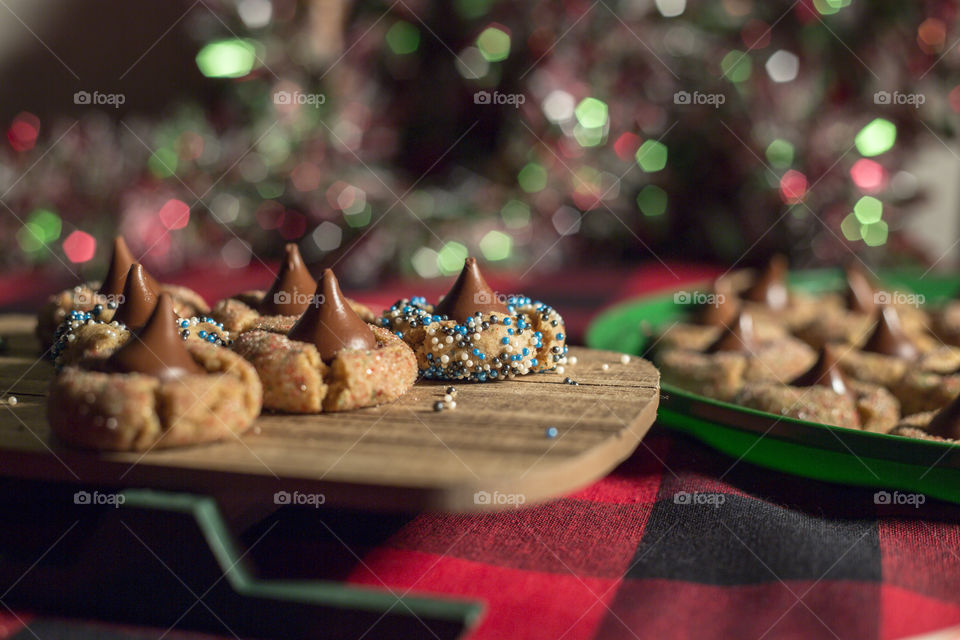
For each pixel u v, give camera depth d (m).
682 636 0.37
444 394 0.43
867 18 0.82
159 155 0.80
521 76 0.78
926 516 0.42
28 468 0.39
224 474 0.38
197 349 0.41
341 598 0.37
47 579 0.38
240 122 0.82
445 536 0.41
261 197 0.81
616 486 0.44
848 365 0.52
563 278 0.86
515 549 0.41
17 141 0.85
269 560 0.40
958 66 0.86
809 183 0.88
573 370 0.46
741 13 0.83
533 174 0.83
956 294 0.65
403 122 0.86
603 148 0.85
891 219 0.91
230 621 0.37
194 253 0.84
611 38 0.80
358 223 0.80
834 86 0.86
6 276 0.83
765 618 0.37
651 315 0.60
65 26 0.97
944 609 0.37
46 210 0.81
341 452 0.39
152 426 0.38
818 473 0.43
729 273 0.88
